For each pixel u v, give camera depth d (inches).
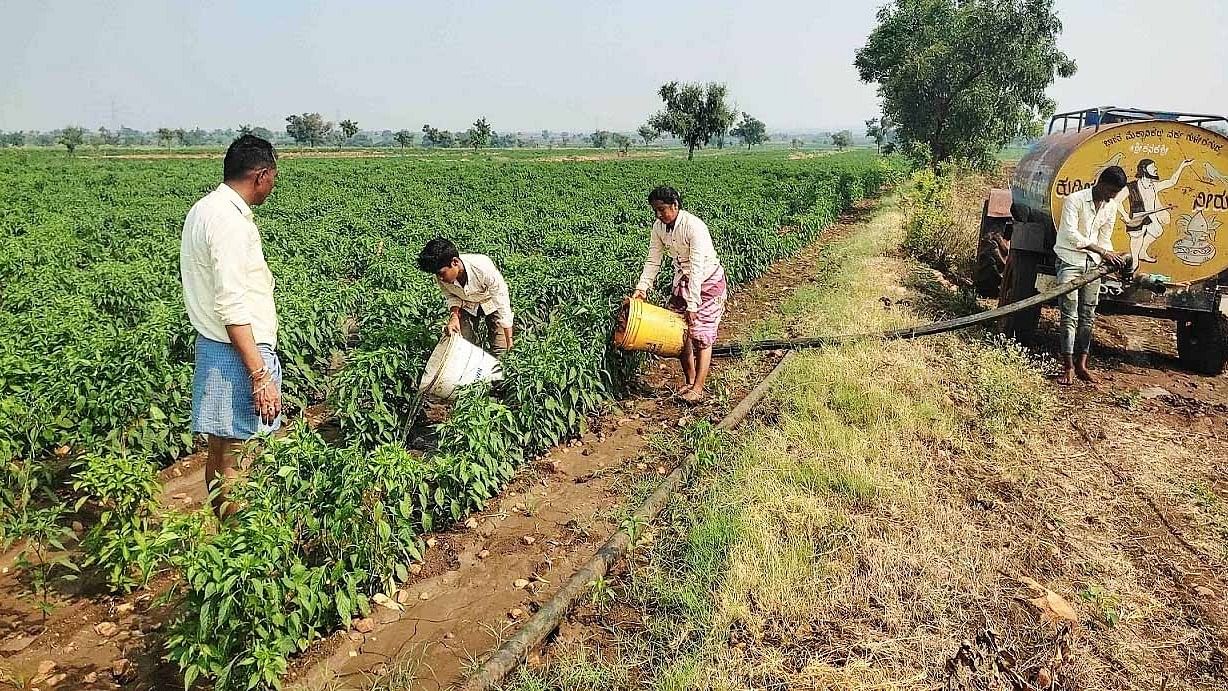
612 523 219.6
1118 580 189.8
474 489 216.4
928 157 1327.5
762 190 1206.9
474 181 1542.8
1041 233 354.6
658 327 291.3
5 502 208.7
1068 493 231.0
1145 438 271.9
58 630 173.3
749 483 225.3
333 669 163.6
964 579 186.1
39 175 1501.0
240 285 182.5
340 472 183.5
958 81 1298.0
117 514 194.2
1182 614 178.2
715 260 299.0
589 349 289.1
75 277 439.2
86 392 243.4
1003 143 1386.6
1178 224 323.9
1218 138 312.3
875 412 278.2
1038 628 171.2
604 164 2340.1
